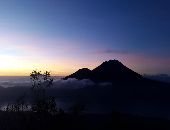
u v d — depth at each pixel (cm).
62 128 4528
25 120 4416
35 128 4322
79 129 4519
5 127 4178
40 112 4588
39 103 4612
